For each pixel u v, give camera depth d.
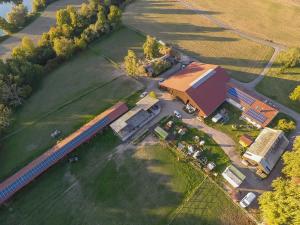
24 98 85.06
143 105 79.31
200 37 112.56
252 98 80.88
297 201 52.62
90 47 105.31
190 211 60.72
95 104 83.38
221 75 86.69
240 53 104.50
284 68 94.88
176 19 123.94
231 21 123.38
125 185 64.75
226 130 76.56
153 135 74.56
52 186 64.25
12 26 116.38
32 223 58.56
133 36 111.75
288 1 138.00
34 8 130.88
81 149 70.94
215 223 59.19
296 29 119.31
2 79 82.38
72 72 94.88
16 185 61.84
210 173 67.19
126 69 94.00
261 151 68.62
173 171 67.44
